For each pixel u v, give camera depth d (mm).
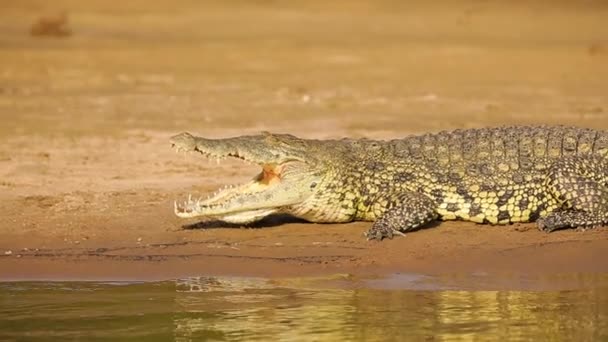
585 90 95375
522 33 161750
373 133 72000
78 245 45000
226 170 59062
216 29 170250
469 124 75562
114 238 45812
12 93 94938
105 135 72000
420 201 44531
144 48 139500
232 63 123250
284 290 38938
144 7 193750
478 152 45688
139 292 39094
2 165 61000
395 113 81875
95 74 111500
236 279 40531
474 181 45000
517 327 34031
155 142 68812
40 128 75188
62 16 172000
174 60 126312
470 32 163500
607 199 44094
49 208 50656
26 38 151500
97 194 53281
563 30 165375
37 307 37250
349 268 41312
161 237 45719
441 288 38688
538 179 44719
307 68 117875
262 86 101125
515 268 40688
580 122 75875
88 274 41500
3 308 37219
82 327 34875
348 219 46219
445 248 42812
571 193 43844
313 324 34656
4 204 51406
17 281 40812
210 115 81562
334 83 103500
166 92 96500
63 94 94688
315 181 45156
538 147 45531
